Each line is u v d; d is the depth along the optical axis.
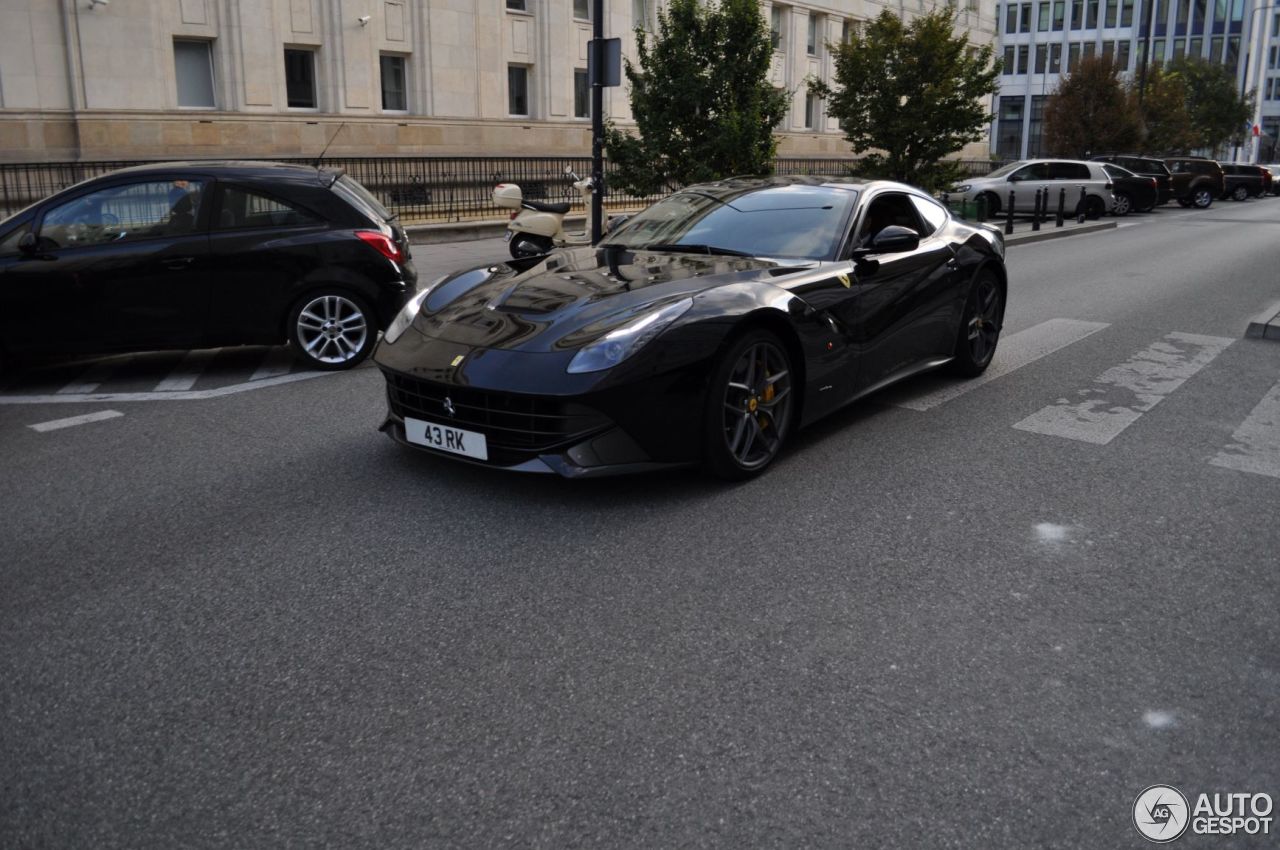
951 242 6.12
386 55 26.89
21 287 6.47
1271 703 2.76
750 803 2.33
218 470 4.79
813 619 3.22
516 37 29.17
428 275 12.39
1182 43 73.44
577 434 4.01
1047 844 2.20
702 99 14.02
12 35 20.62
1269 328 8.00
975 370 6.58
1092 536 3.92
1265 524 4.05
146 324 6.70
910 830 2.23
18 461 5.00
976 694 2.79
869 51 19.09
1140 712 2.71
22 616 3.30
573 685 2.84
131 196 6.69
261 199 6.91
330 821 2.28
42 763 2.51
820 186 5.67
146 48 22.38
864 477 4.60
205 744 2.58
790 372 4.70
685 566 3.62
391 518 4.12
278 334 6.96
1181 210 31.03
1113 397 6.10
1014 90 78.12
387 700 2.77
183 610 3.33
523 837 2.22
